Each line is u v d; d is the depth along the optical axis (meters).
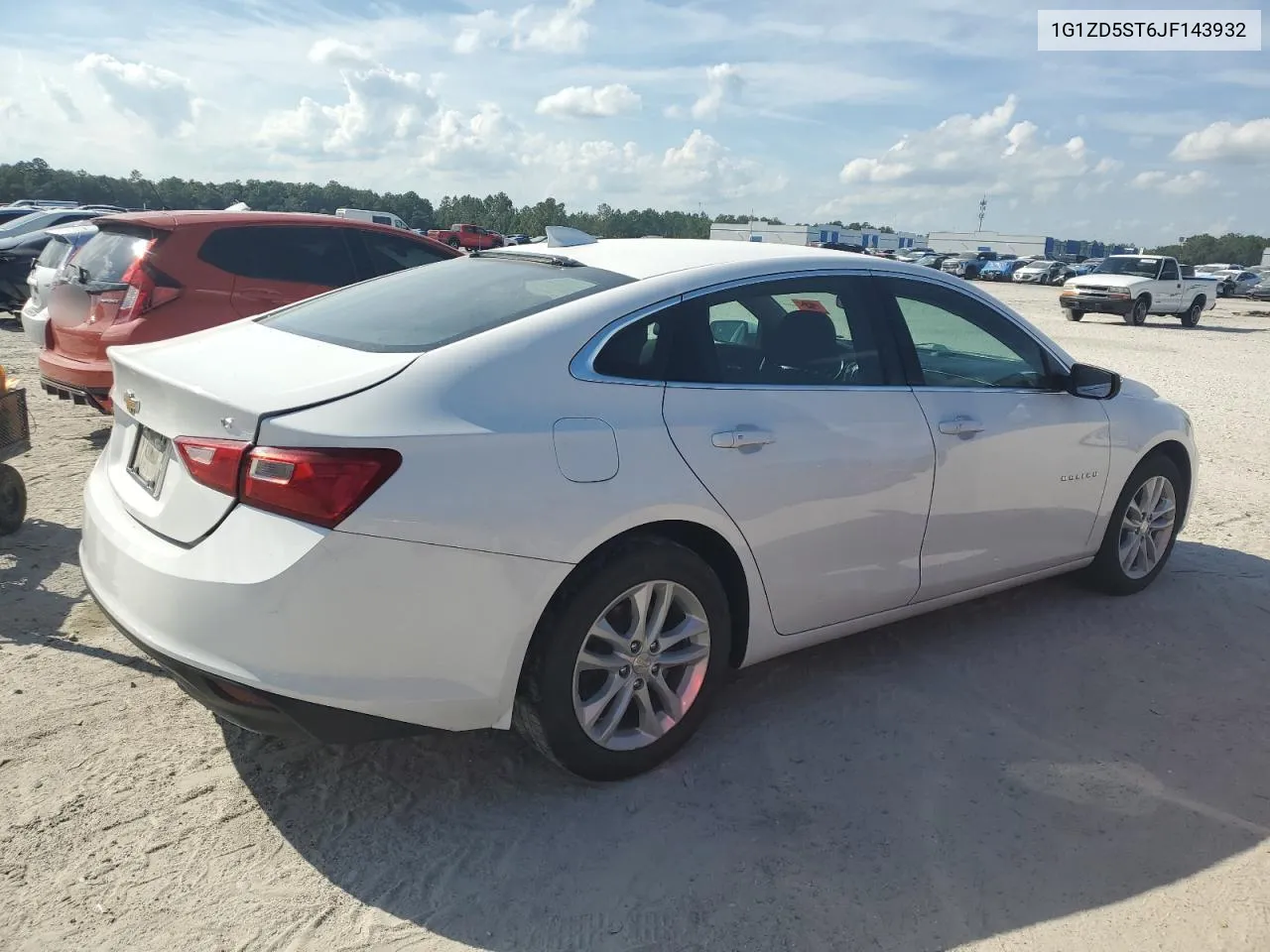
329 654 2.45
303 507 2.40
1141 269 24.94
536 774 3.05
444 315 3.05
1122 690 3.75
